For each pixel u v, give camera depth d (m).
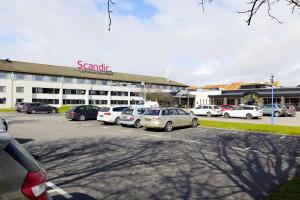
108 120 23.08
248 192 6.44
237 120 28.92
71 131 18.12
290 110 36.62
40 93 63.06
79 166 8.70
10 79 58.41
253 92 53.06
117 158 9.92
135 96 79.50
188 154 10.80
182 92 67.81
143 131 18.55
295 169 8.56
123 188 6.68
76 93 69.69
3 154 3.01
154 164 9.11
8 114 36.97
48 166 8.68
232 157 10.31
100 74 79.25
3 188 2.84
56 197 6.04
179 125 19.50
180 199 6.00
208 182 7.20
